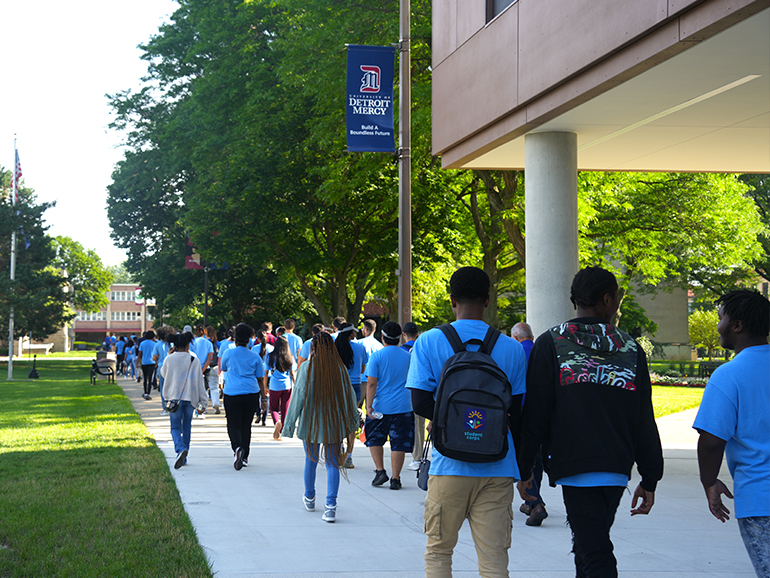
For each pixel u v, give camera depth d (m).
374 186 22.83
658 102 8.82
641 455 3.56
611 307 3.71
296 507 7.38
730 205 26.89
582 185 21.44
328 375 6.95
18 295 34.41
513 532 6.50
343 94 20.28
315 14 20.75
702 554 5.84
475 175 23.62
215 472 9.31
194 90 28.70
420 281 30.58
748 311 3.31
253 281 37.34
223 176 25.41
